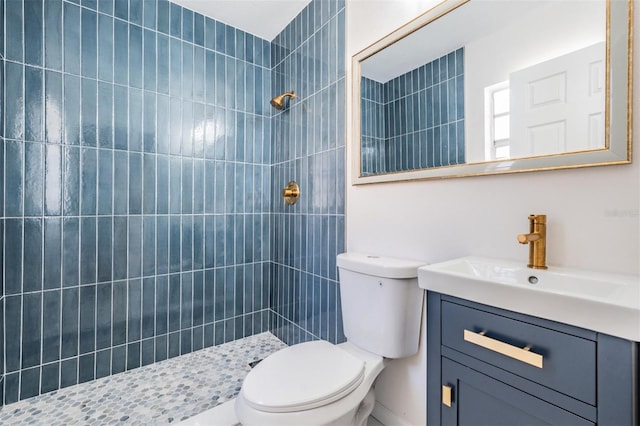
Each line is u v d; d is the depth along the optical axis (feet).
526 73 3.10
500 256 3.28
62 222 5.05
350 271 4.33
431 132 3.94
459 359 2.71
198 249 6.47
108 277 5.47
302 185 6.27
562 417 2.06
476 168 3.45
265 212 7.44
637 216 2.46
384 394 4.49
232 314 6.95
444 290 2.77
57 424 4.23
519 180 3.15
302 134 6.28
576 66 2.77
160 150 5.98
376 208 4.68
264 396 3.00
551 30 2.93
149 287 5.89
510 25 3.23
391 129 4.44
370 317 4.02
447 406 2.79
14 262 4.69
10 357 4.66
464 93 3.60
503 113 3.27
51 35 4.94
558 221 2.88
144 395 4.88
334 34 5.45
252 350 6.51
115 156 5.50
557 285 2.61
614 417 1.83
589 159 2.66
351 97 5.08
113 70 5.48
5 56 4.58
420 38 4.07
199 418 4.16
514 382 2.31
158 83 5.96
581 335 1.98
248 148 7.16
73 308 5.16
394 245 4.41
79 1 5.17
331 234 5.51
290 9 6.29
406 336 3.81
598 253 2.65
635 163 2.47
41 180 4.88
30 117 4.78
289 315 6.69
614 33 2.56
